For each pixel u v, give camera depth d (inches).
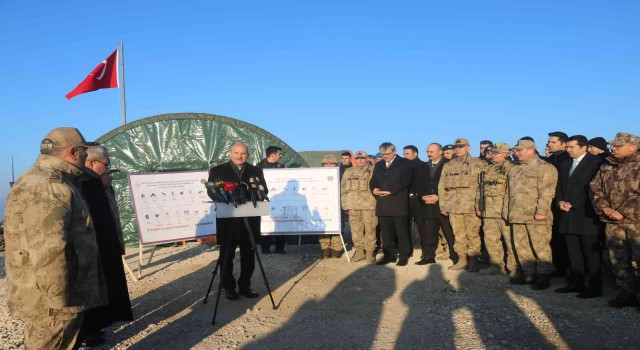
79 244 151.9
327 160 422.9
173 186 361.1
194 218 363.6
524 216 280.7
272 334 219.8
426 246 366.6
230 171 262.7
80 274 151.9
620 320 220.2
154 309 262.2
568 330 210.4
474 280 306.7
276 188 401.4
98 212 206.2
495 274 322.3
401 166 360.2
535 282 290.4
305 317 242.4
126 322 239.8
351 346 203.3
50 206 140.9
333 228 395.2
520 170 288.8
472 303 254.7
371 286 299.6
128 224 508.1
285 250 457.1
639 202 224.7
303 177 400.8
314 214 397.7
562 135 310.2
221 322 236.8
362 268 354.9
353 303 264.4
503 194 312.2
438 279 312.2
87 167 212.7
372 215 380.5
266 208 249.1
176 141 514.9
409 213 373.4
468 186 331.9
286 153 516.4
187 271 355.9
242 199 246.1
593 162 262.2
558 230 277.9
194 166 513.7
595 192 243.6
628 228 229.0
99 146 219.6
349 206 389.4
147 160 513.7
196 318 244.1
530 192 280.4
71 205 148.5
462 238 339.6
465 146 341.7
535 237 279.4
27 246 142.1
